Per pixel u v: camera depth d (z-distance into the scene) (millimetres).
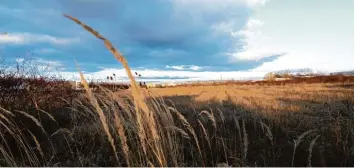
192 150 3916
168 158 3600
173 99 6059
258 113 5023
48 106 6352
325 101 5020
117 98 3801
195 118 5250
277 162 3553
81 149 4371
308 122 4434
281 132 4367
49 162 4027
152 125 3318
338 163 3338
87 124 5199
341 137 3848
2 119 4922
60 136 4953
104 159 4035
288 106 5090
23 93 6332
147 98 3836
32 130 4996
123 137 3445
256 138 4289
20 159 4246
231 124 4793
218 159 3797
